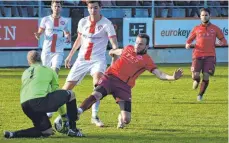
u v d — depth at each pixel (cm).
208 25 2702
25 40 4088
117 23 4250
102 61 2061
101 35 2058
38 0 4094
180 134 1886
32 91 1738
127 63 1869
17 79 3353
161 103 2553
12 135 1773
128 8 4362
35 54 1803
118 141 1766
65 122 1800
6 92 2845
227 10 4522
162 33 4328
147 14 4425
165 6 4325
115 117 2203
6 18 4041
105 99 2642
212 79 3447
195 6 4388
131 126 2023
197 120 2150
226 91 2962
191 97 2747
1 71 3769
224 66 4178
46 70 1769
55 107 1733
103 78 1880
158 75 1850
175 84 3212
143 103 2548
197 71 2681
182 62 4372
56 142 1734
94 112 2039
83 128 1986
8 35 4047
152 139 1802
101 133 1894
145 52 1873
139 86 3123
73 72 2084
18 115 2225
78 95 2800
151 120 2144
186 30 4369
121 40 4259
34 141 1744
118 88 1867
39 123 1773
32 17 4103
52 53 2641
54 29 2636
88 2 2053
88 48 2064
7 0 4122
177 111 2348
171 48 4362
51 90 1777
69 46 4138
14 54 4078
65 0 4241
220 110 2384
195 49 2703
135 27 4281
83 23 2080
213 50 2691
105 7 4288
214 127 2014
